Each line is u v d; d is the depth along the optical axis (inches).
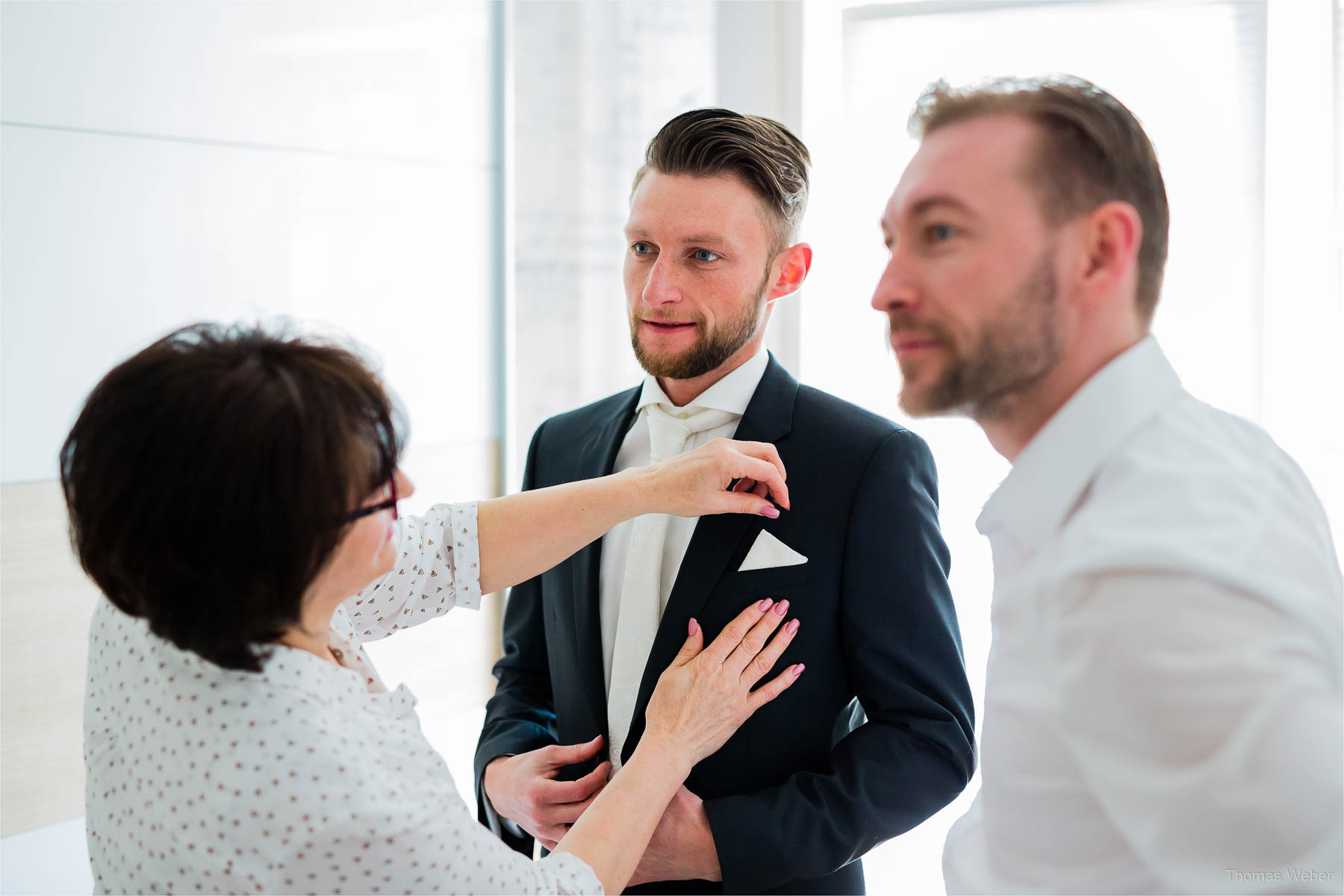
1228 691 20.4
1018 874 24.5
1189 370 70.0
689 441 44.2
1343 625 22.0
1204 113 68.6
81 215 65.6
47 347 64.6
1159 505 22.4
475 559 39.9
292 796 26.5
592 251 86.7
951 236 24.0
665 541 43.2
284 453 25.3
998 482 77.1
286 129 75.2
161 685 27.8
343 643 32.9
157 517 25.0
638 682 42.3
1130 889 22.6
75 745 66.6
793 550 41.2
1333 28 65.4
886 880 78.7
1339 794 19.9
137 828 28.0
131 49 67.2
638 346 42.5
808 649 41.1
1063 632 22.9
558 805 40.2
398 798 28.0
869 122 79.4
